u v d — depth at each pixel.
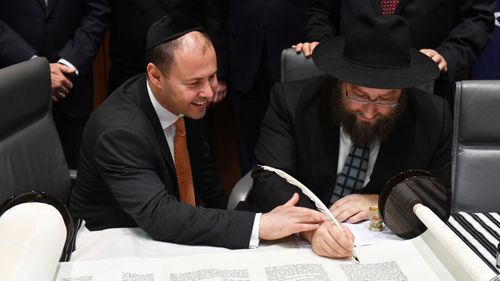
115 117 1.47
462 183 1.69
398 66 1.44
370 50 1.44
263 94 2.77
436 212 1.33
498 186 1.68
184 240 1.32
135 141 1.43
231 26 2.71
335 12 2.49
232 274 1.16
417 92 1.72
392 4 2.26
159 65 1.42
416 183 1.32
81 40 2.48
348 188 1.66
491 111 1.65
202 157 1.90
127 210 1.40
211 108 2.92
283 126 1.72
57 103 2.57
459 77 2.19
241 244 1.30
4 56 2.36
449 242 1.15
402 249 1.26
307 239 1.31
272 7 2.61
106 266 1.17
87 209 1.63
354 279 1.15
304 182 1.69
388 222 1.33
